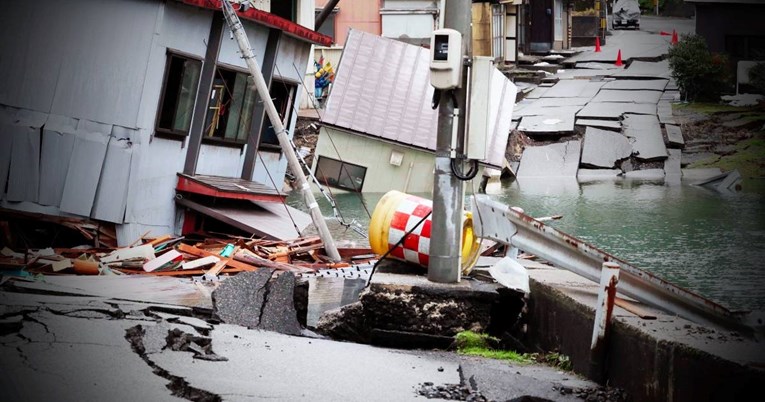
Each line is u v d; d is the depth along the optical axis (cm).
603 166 4453
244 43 2177
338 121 3762
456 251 1364
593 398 998
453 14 1355
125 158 2186
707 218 3009
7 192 2152
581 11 7831
